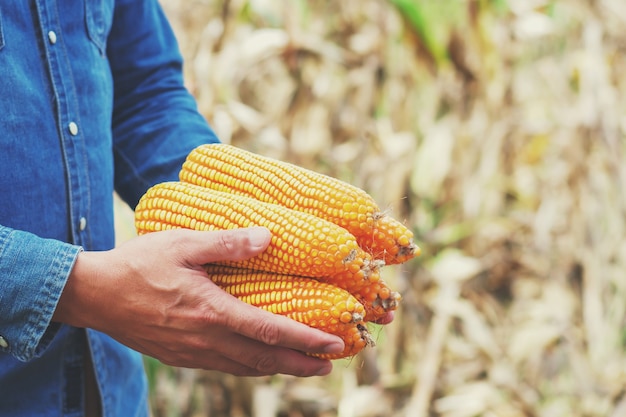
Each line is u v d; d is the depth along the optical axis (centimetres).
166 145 144
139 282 102
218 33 323
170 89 153
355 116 320
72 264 103
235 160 119
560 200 332
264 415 274
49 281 102
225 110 309
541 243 322
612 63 367
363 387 288
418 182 314
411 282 306
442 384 296
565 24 357
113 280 103
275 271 107
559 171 334
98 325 107
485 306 316
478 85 335
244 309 102
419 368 288
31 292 103
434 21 323
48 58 120
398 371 299
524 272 324
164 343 106
